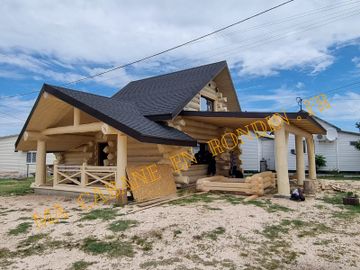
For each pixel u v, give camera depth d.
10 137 20.55
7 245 3.99
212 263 3.28
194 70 13.43
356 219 5.24
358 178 14.41
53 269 3.16
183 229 4.58
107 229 4.64
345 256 3.49
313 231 4.49
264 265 3.22
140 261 3.36
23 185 12.58
